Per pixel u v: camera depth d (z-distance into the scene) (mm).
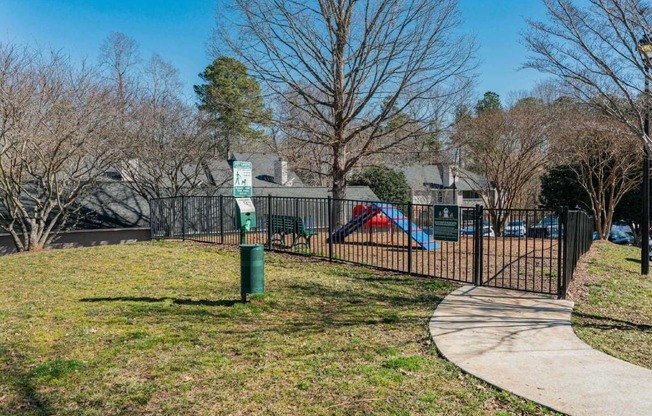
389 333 5301
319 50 14922
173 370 4188
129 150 17406
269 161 32188
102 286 7789
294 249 11656
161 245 13039
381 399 3623
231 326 5527
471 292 7395
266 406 3520
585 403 3561
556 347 4879
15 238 14242
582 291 7770
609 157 18484
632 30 6148
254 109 19953
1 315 5996
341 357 4508
